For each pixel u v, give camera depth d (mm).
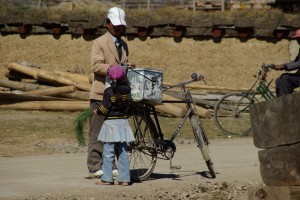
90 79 47500
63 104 43656
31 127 36406
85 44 78125
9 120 39156
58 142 31375
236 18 72500
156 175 21172
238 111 35719
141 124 19734
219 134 35688
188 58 74438
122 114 18547
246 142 32719
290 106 14438
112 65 18922
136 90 18984
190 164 24250
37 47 79812
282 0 76938
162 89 19656
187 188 18750
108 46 19297
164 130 35969
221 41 73688
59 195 17016
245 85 72250
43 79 48844
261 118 15094
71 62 78312
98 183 18891
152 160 19844
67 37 78938
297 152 14477
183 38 74812
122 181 18688
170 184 19234
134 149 19609
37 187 18266
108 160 18781
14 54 80688
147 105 19797
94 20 76938
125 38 76375
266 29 71750
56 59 79062
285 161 14719
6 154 28188
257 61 72500
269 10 72875
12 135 33594
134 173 19812
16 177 20828
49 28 79250
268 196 15023
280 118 14680
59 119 40031
